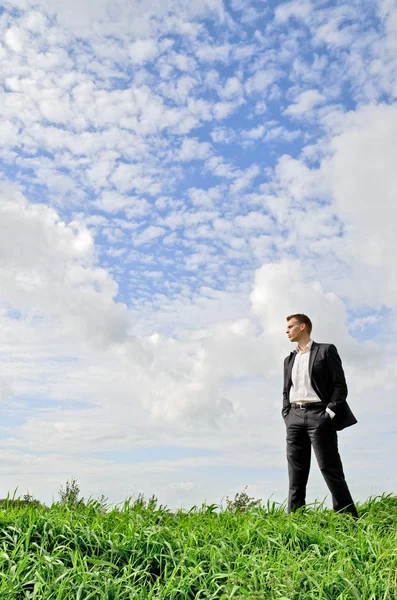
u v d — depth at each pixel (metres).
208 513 6.15
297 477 6.34
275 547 4.85
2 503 5.26
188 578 4.02
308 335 6.56
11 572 3.80
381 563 4.35
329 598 3.87
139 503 5.91
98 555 4.39
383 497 7.02
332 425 6.09
